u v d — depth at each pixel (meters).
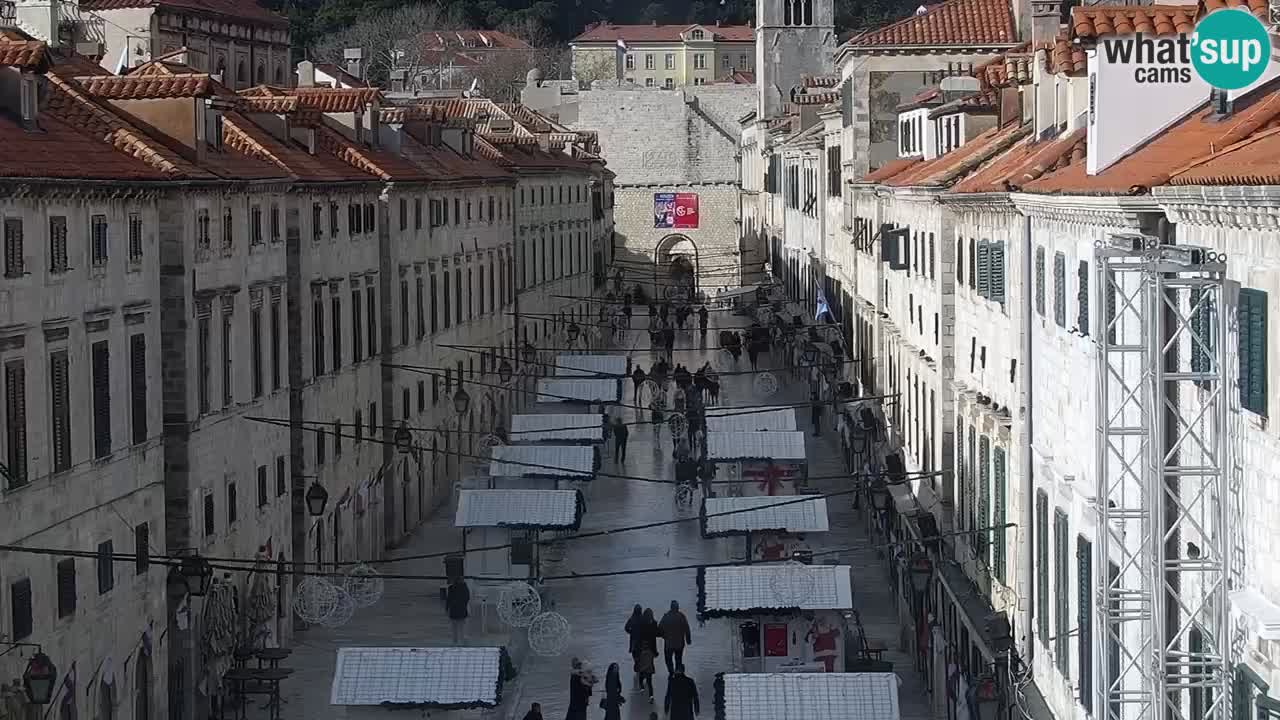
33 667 35.44
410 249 81.25
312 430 63.41
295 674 56.19
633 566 70.75
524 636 60.56
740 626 53.28
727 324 161.00
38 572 39.06
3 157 38.19
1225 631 25.58
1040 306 40.94
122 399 45.03
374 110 80.25
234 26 111.31
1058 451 38.41
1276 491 23.66
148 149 47.47
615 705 51.19
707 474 76.31
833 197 111.62
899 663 57.75
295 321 62.72
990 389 48.66
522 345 116.31
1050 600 39.25
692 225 183.00
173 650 48.69
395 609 65.00
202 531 50.97
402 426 74.38
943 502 56.75
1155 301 27.05
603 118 183.50
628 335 155.62
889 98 93.12
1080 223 35.53
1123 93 33.31
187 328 49.59
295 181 60.34
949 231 57.28
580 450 74.00
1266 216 23.44
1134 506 31.72
